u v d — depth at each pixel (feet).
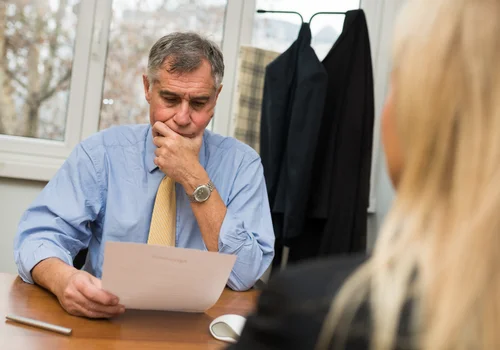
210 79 5.80
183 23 9.96
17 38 9.36
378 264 1.73
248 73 9.52
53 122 9.56
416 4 1.81
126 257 4.03
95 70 9.59
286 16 10.35
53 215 5.70
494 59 1.64
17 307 4.38
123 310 4.33
